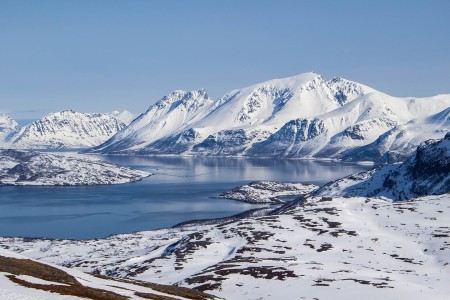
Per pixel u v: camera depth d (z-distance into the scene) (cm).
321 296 9031
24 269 6347
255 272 11456
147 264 15112
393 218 19475
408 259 13875
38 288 5266
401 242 15962
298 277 10775
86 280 6844
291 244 16250
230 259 14350
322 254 14712
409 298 8588
